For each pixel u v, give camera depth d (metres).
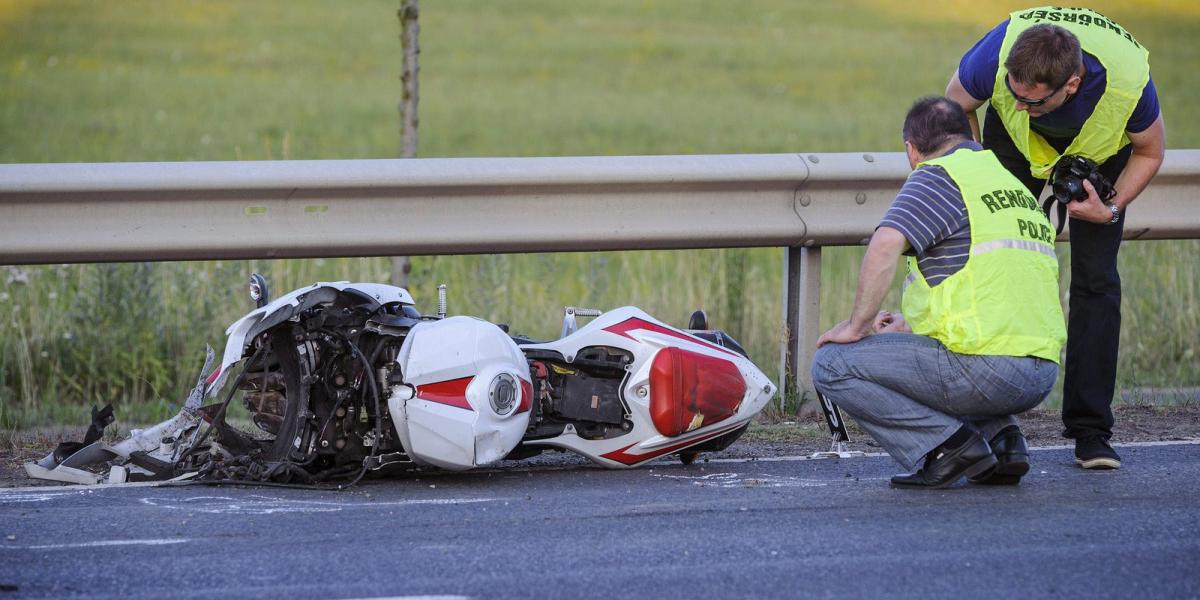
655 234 28.09
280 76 122.50
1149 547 17.81
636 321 23.59
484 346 21.42
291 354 21.97
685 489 21.61
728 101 118.25
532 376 22.75
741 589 16.02
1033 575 16.59
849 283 38.16
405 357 21.23
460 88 121.38
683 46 147.88
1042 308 20.59
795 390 29.00
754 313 34.84
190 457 22.30
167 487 21.59
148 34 139.88
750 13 171.38
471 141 94.69
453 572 16.66
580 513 19.78
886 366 20.77
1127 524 19.02
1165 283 37.22
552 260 37.66
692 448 23.69
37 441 26.27
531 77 128.88
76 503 20.39
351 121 100.94
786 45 149.38
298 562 17.08
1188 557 17.36
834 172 28.48
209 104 105.62
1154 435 26.64
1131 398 30.89
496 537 18.34
